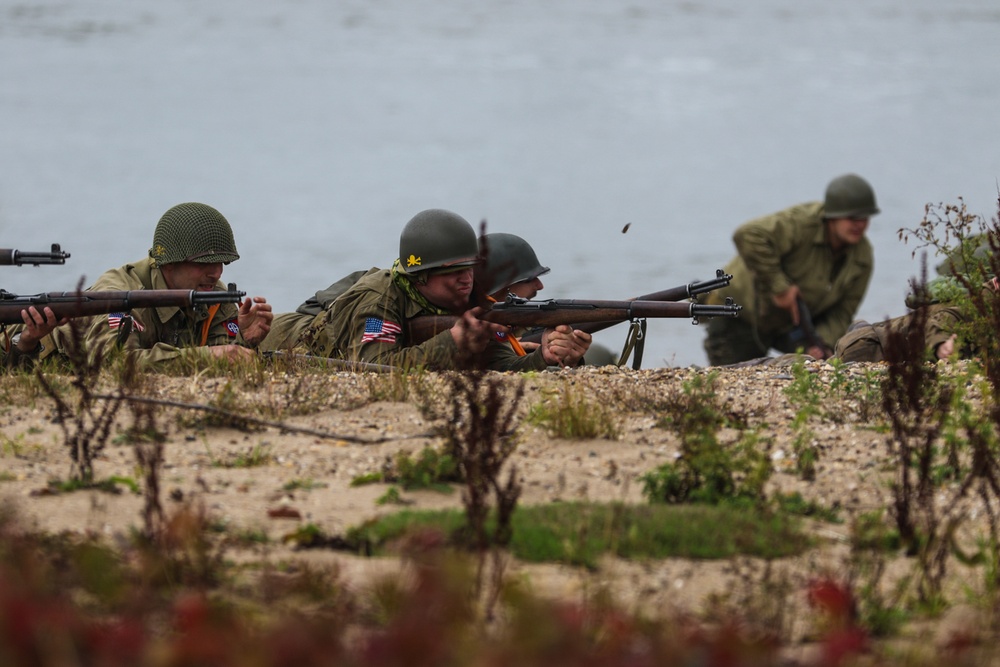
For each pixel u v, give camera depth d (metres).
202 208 35.91
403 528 20.55
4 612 13.79
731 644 14.33
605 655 14.62
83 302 32.91
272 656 13.93
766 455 23.98
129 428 25.83
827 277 66.38
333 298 38.88
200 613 14.80
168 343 35.44
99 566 17.45
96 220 133.25
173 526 18.62
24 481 22.80
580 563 19.78
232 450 25.44
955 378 30.73
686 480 23.05
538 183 169.12
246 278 109.12
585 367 34.00
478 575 17.69
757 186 166.50
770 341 67.19
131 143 191.75
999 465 23.69
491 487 23.23
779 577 19.48
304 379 31.06
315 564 19.30
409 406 29.19
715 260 120.44
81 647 14.46
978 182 163.75
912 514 21.88
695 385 28.59
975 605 19.05
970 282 33.28
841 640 15.76
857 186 64.94
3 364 33.78
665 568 19.89
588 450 26.02
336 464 24.73
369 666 13.85
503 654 14.14
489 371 33.06
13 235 123.94
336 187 161.75
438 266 35.00
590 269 116.12
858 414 28.41
